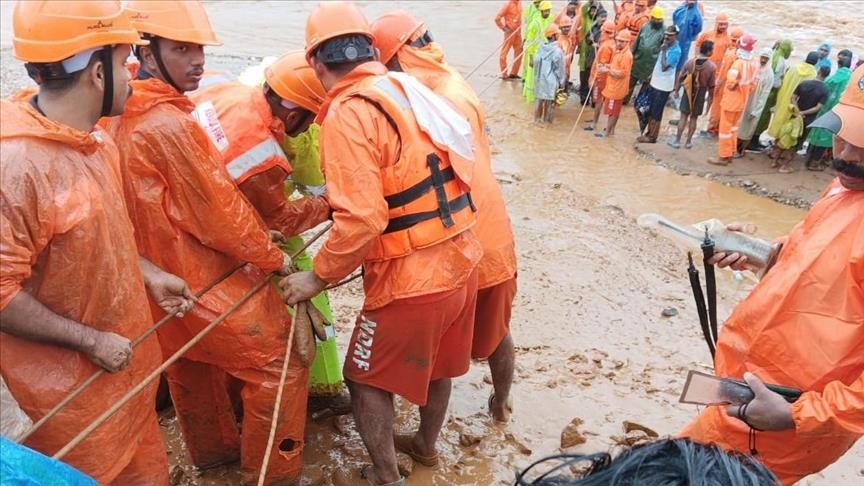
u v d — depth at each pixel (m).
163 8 2.84
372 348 3.41
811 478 4.17
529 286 6.26
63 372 2.50
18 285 2.23
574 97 13.82
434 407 3.84
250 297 3.30
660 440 1.22
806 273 2.65
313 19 3.25
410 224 3.22
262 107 3.43
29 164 2.18
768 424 2.57
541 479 1.26
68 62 2.24
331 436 4.23
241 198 3.13
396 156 3.17
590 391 4.82
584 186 9.41
